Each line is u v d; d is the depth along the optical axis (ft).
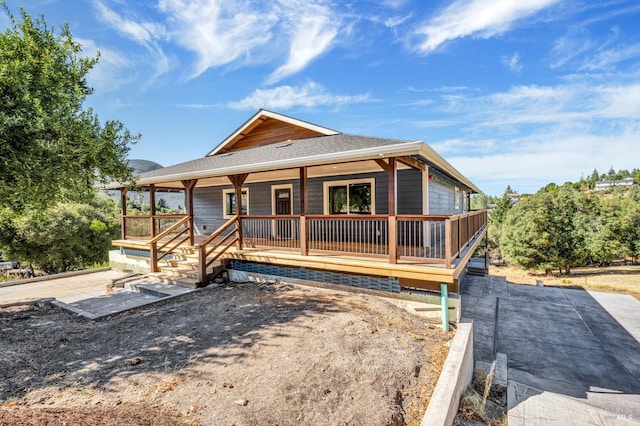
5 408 9.70
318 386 11.16
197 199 46.98
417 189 27.86
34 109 16.38
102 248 70.69
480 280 52.90
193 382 11.30
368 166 26.99
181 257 31.78
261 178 36.17
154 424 8.91
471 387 17.26
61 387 11.12
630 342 29.09
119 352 13.94
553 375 22.48
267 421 9.41
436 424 9.86
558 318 35.68
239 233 28.04
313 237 33.96
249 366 12.34
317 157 20.93
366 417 10.02
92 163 20.94
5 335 16.17
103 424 8.61
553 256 73.41
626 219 73.82
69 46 20.86
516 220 79.56
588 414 16.93
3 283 29.25
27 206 20.93
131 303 22.02
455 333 17.54
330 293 21.89
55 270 66.59
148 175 36.94
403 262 20.48
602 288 53.57
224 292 23.43
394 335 15.98
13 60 17.39
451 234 18.83
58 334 16.34
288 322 16.70
